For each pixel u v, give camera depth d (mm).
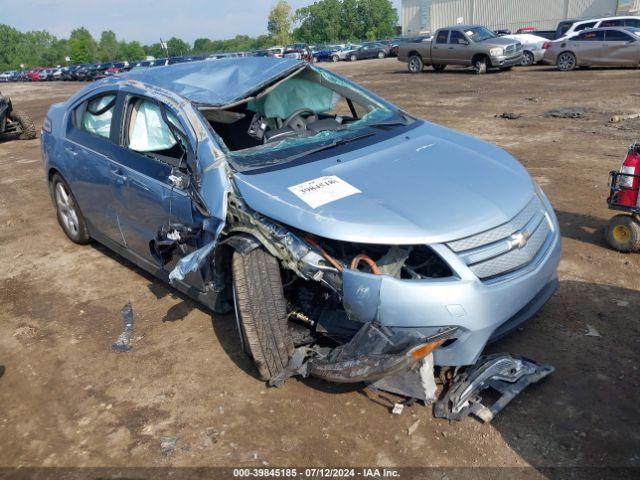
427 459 2826
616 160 7488
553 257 3393
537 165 7543
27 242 6258
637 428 2891
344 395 3328
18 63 143250
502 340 3688
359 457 2881
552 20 42625
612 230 4789
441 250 2945
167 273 4402
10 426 3381
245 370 3664
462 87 16672
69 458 3070
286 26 91625
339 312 3377
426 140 4043
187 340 4059
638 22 18156
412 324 2914
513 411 3068
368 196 3229
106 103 4859
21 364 3980
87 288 5020
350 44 44625
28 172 9641
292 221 3121
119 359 3912
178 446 3070
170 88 4355
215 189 3504
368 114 4559
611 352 3486
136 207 4395
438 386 3252
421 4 52188
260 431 3117
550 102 12430
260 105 4625
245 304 3242
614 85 14141
